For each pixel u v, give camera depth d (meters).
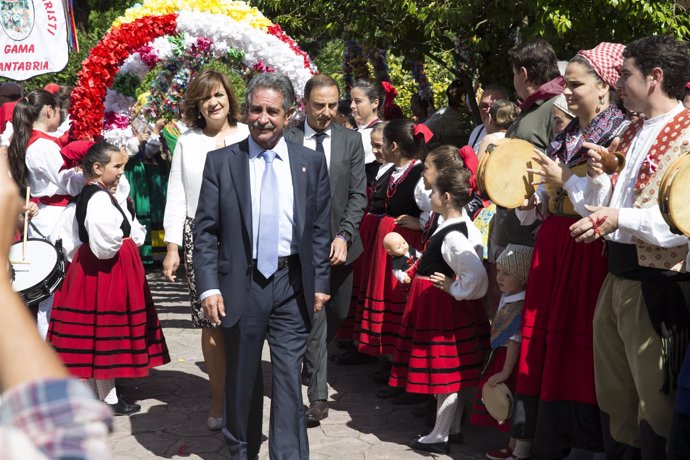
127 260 4.73
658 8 5.63
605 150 3.10
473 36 6.97
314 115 4.69
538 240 3.61
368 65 9.72
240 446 3.71
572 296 3.48
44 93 5.49
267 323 3.67
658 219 2.92
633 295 3.14
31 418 0.72
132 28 5.20
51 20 7.38
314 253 3.78
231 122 4.50
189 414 4.76
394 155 4.99
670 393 3.10
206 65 5.42
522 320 3.63
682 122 2.99
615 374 3.32
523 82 4.19
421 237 4.94
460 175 4.10
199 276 3.63
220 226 3.66
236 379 3.67
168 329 6.64
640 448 3.31
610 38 6.05
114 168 4.68
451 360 4.04
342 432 4.43
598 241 3.45
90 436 0.73
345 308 4.80
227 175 3.63
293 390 3.65
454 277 4.09
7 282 0.82
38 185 5.39
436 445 4.11
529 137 4.03
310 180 3.71
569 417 3.51
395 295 4.97
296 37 8.20
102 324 4.64
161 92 5.48
